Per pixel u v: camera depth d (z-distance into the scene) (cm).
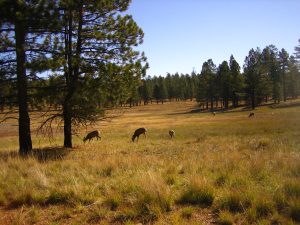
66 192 765
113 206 691
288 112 5462
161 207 649
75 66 1856
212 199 679
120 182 842
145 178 797
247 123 3803
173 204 682
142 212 641
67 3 1650
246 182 768
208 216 616
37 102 1895
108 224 609
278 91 8531
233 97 8825
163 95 13775
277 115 4969
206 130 3309
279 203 612
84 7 1870
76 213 676
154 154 1563
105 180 895
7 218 669
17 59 1683
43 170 1023
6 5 1512
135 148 1928
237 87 8362
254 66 8094
